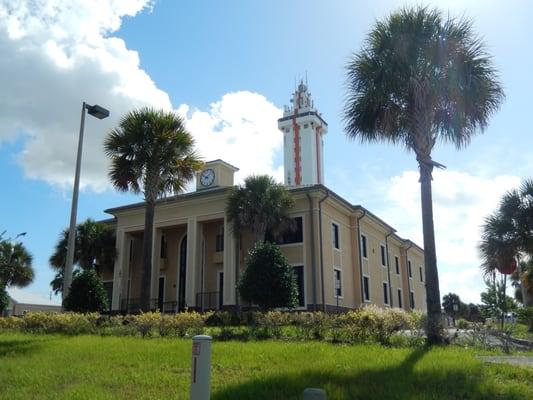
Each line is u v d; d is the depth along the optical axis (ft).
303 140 216.95
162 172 62.80
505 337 41.91
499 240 62.90
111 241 105.70
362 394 19.12
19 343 39.55
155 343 37.19
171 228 103.55
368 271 105.70
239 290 66.44
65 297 52.85
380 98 42.37
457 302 180.55
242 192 85.30
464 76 41.06
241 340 40.96
